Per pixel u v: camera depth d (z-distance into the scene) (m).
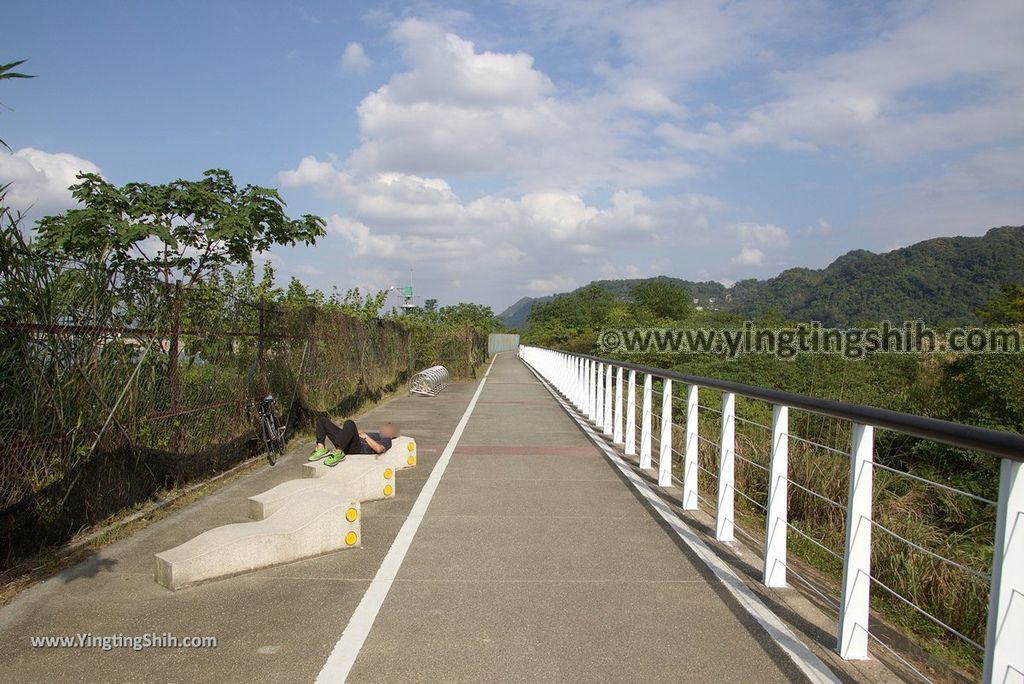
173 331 8.19
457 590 5.24
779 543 5.32
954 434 3.21
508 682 3.85
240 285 13.80
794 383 29.25
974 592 6.39
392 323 23.88
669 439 8.98
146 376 7.64
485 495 8.37
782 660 4.12
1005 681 2.93
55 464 6.17
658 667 4.03
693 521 7.28
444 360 31.84
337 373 15.98
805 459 9.18
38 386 5.91
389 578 5.49
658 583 5.41
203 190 10.27
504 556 6.05
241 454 10.07
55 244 9.02
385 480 8.18
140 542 6.41
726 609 4.89
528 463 10.48
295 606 4.92
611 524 7.11
